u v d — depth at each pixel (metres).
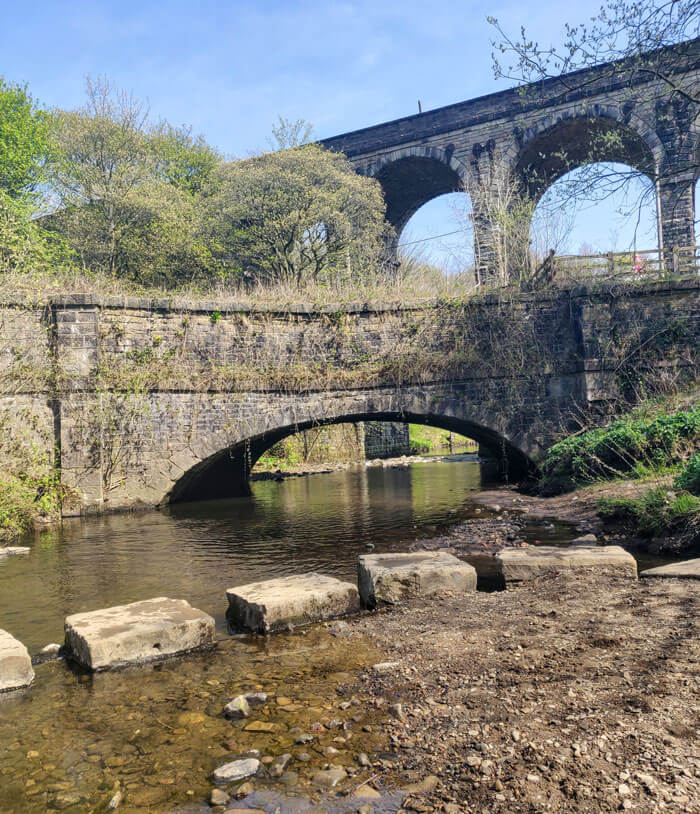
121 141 24.36
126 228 24.12
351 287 18.98
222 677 4.49
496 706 3.49
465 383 16.78
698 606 4.71
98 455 14.85
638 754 2.82
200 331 16.14
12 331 14.53
